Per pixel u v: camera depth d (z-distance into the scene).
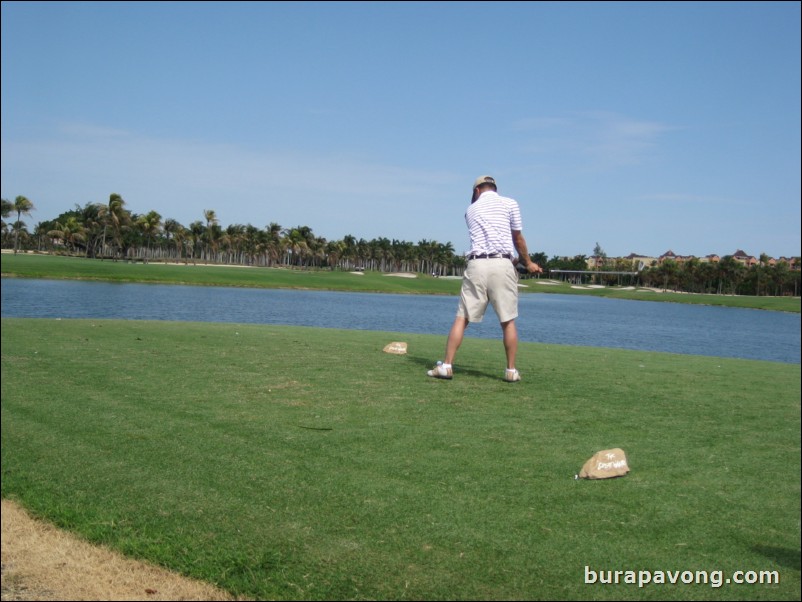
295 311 44.06
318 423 4.81
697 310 89.88
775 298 128.25
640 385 6.80
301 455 4.07
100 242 123.94
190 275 88.56
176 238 133.00
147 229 114.56
